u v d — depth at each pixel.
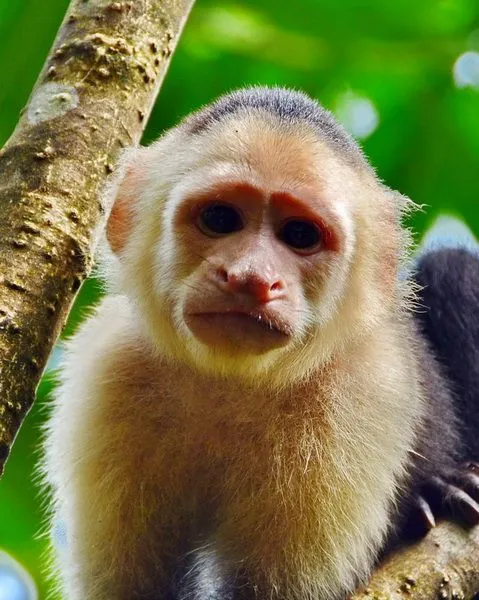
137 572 8.70
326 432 8.37
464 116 12.21
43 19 10.91
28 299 6.05
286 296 7.64
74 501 8.57
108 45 7.08
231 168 7.84
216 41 12.05
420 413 9.20
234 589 8.38
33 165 6.53
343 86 12.35
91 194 6.57
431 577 8.20
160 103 12.10
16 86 10.99
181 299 7.93
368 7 12.01
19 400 5.88
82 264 6.34
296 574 8.23
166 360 8.45
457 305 11.05
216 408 8.42
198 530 8.87
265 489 8.34
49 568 9.78
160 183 8.42
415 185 12.40
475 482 9.61
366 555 8.30
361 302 8.56
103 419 8.50
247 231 7.79
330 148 8.27
